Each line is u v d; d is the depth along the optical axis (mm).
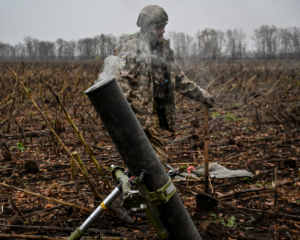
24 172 4723
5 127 7234
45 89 10992
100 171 3086
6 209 3420
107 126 1803
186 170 4828
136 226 3023
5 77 13836
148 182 1856
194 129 7609
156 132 3363
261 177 4477
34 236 2750
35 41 66500
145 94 3146
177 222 1965
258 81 15922
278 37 59906
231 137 6797
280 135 6816
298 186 4031
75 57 60406
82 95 9938
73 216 3215
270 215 3195
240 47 54250
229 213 3307
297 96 11414
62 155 5598
